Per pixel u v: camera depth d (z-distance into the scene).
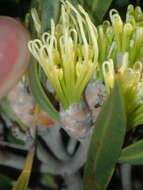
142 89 0.07
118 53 0.07
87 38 0.07
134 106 0.07
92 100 0.07
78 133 0.07
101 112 0.06
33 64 0.07
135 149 0.07
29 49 0.07
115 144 0.06
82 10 0.07
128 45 0.07
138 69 0.07
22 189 0.07
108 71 0.07
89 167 0.07
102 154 0.07
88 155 0.07
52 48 0.07
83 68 0.07
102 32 0.07
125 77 0.07
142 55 0.07
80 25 0.07
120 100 0.06
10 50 0.07
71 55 0.07
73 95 0.07
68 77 0.07
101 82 0.07
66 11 0.07
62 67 0.07
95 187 0.07
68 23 0.07
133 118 0.07
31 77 0.07
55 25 0.07
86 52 0.07
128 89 0.07
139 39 0.07
